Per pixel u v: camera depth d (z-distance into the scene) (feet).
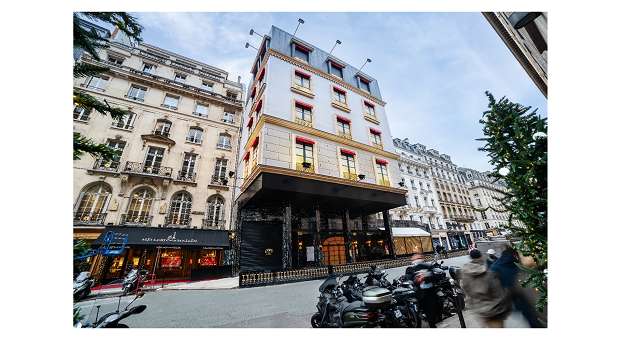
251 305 22.57
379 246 61.36
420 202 101.40
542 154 9.71
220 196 57.31
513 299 12.54
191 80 67.26
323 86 56.75
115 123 52.44
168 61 67.21
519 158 10.04
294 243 48.75
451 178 129.90
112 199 46.68
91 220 44.11
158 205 50.19
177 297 28.09
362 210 60.85
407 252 69.36
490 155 11.46
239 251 48.52
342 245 51.44
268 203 47.67
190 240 47.70
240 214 50.72
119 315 12.30
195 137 60.85
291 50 56.90
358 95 64.08
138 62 62.08
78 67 9.41
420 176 109.19
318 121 51.49
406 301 15.47
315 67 58.95
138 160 51.75
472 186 139.33
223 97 68.33
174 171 54.49
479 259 13.05
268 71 49.19
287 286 33.12
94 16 10.12
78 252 8.85
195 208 53.47
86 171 46.06
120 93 55.57
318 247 44.93
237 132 65.98
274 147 42.68
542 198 9.46
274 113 45.68
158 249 44.29
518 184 10.09
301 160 45.39
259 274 34.88
